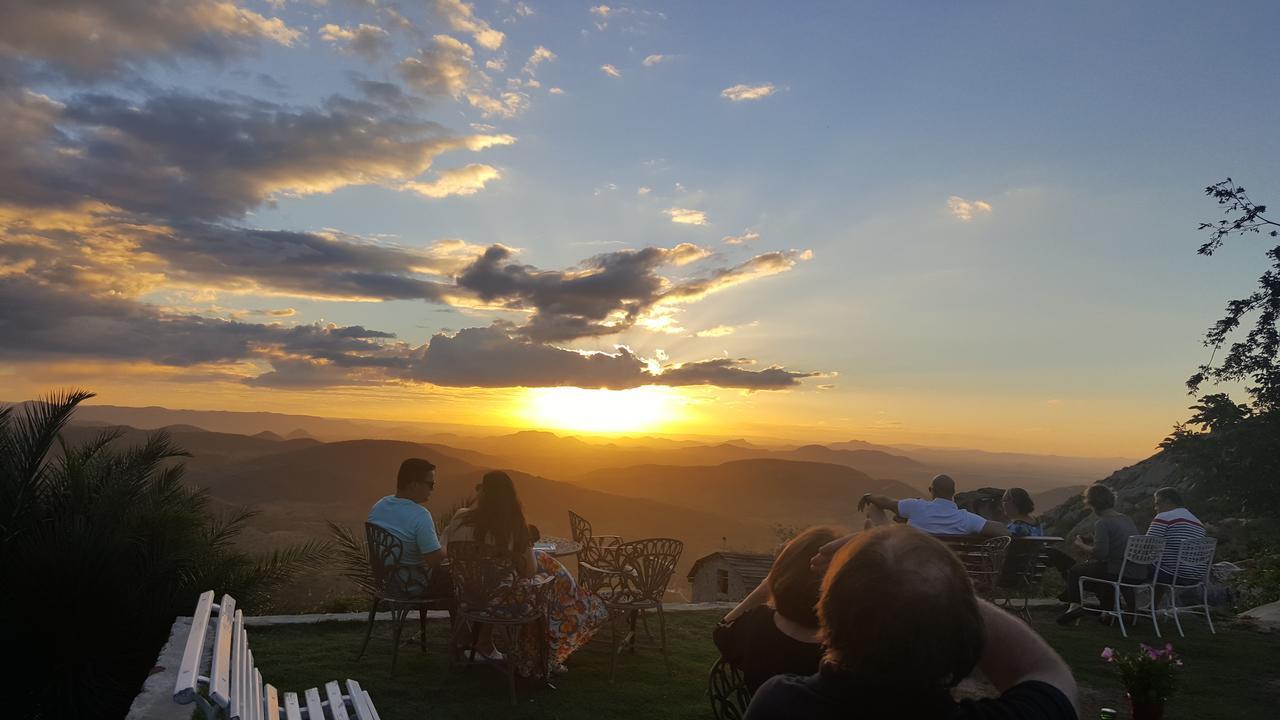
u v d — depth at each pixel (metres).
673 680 5.71
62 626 5.54
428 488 5.87
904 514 8.22
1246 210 17.75
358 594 8.08
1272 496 15.06
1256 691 6.09
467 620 5.39
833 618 1.38
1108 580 8.08
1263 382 16.55
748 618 2.48
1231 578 11.79
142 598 6.06
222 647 3.11
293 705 3.87
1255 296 17.22
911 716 1.32
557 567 5.75
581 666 6.03
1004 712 1.33
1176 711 5.63
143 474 7.77
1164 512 8.41
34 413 6.51
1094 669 6.54
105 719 5.52
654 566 5.79
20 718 5.32
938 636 1.29
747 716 1.47
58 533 5.77
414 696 5.16
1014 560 7.88
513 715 4.90
